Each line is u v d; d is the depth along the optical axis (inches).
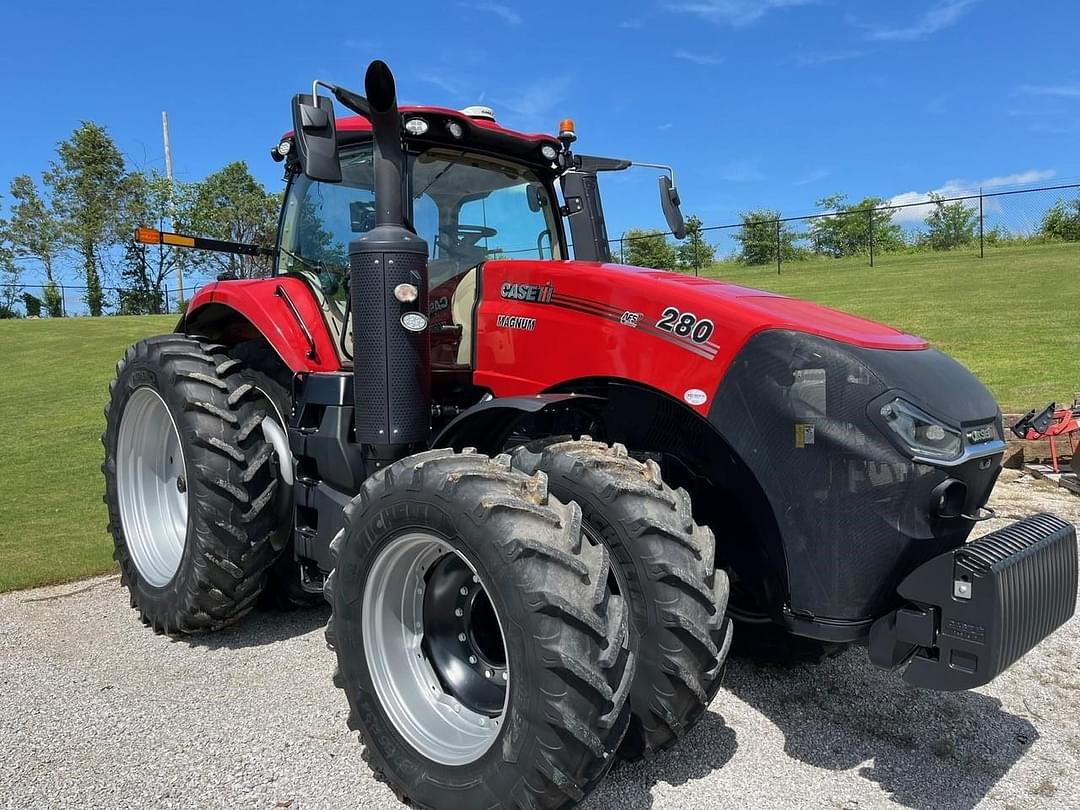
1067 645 140.9
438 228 138.8
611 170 158.9
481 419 116.7
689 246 1128.2
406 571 101.2
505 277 128.4
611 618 84.2
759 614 126.8
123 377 163.0
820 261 1106.1
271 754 109.0
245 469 141.3
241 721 118.4
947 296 633.6
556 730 80.7
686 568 92.6
